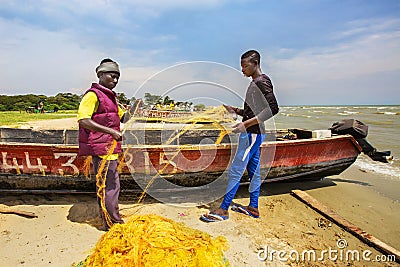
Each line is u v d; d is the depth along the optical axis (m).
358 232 4.01
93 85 3.32
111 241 2.29
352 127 6.01
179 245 2.27
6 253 3.15
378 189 6.37
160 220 2.62
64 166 4.21
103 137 3.31
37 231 3.63
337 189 6.20
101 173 3.40
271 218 4.43
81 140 3.35
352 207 5.22
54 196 4.67
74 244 3.37
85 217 4.04
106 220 3.56
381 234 4.21
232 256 3.34
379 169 8.45
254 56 3.95
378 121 26.22
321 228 4.20
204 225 4.02
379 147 11.33
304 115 44.62
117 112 3.52
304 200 5.09
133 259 2.08
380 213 5.00
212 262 2.21
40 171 4.23
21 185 4.33
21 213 3.97
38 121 14.81
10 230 3.62
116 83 3.53
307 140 5.24
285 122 26.80
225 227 4.01
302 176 5.75
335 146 5.73
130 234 2.34
